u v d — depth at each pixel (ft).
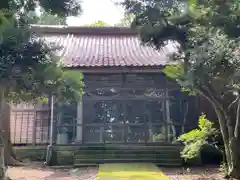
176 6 15.05
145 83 39.50
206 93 22.75
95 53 43.32
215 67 17.20
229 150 24.13
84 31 54.19
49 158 36.19
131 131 38.70
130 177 25.00
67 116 38.70
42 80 16.88
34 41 16.87
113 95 39.32
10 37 15.37
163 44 18.26
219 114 24.52
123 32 54.39
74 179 25.88
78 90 20.44
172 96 39.65
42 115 41.39
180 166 34.24
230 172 23.82
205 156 36.76
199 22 15.16
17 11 16.07
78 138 38.19
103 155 35.45
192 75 18.21
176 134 38.65
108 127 38.63
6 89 16.67
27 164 36.14
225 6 13.26
